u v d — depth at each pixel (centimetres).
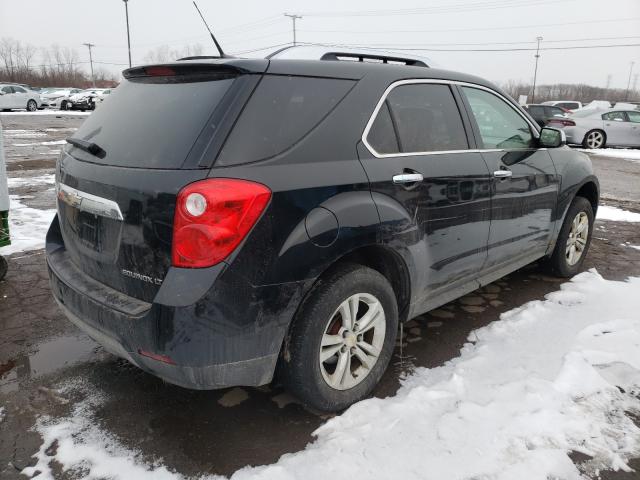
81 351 326
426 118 302
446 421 249
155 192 213
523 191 366
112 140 249
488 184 329
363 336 273
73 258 272
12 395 277
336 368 258
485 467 221
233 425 254
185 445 239
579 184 432
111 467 225
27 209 688
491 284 443
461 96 332
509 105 378
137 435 246
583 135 1661
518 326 355
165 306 206
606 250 554
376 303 267
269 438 244
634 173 1163
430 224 290
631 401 272
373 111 269
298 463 224
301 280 227
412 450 231
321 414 262
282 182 221
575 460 228
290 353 239
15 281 437
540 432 243
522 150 372
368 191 254
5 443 239
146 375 299
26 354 321
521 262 396
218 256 206
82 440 242
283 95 237
